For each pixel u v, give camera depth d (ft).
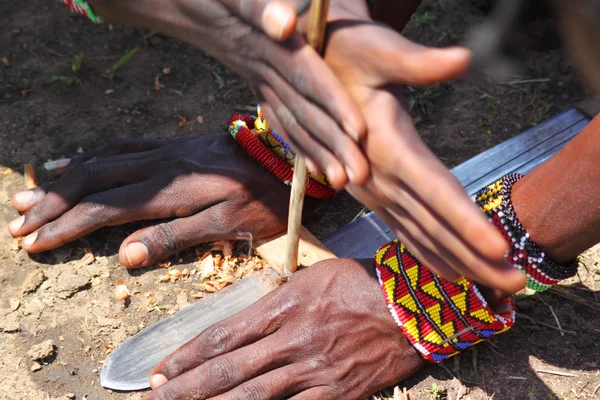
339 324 2.54
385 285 2.54
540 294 2.76
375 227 2.90
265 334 2.55
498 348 2.66
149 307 2.75
